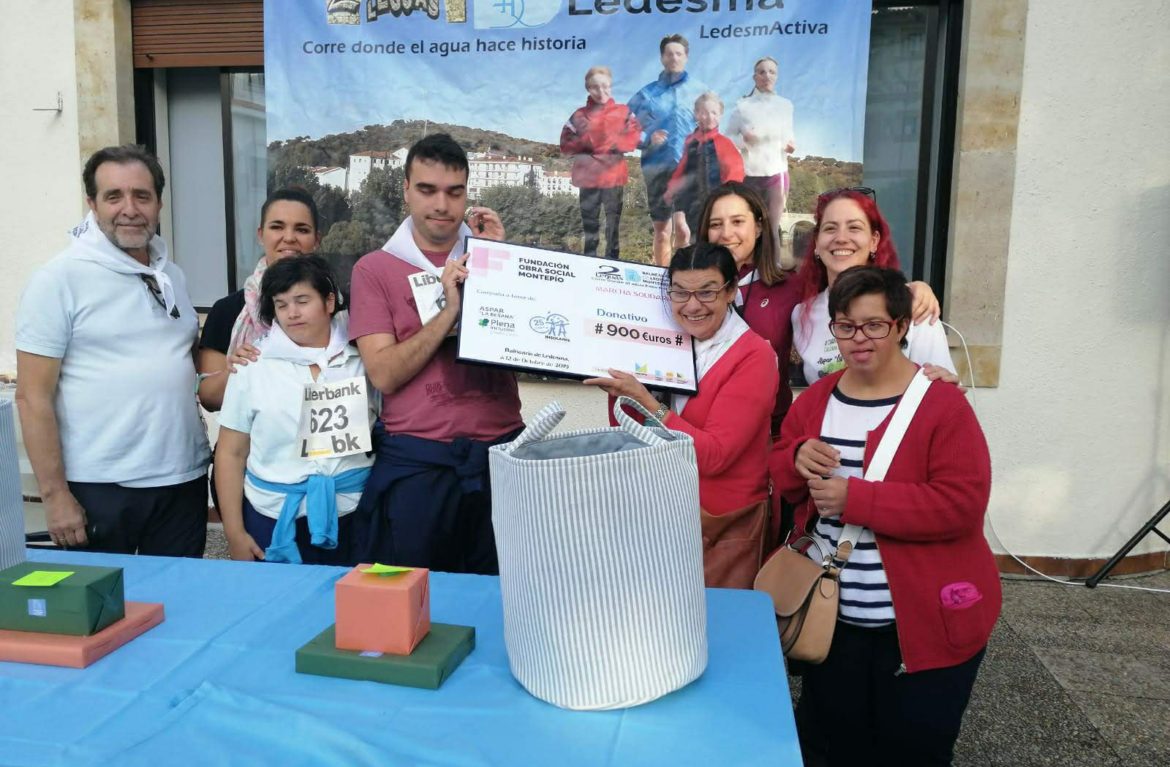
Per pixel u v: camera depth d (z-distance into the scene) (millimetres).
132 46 4297
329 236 4082
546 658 1188
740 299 2557
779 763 1048
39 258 4355
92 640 1335
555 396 4105
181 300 2566
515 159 3920
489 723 1144
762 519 2178
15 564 1595
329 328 2354
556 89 3844
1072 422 3762
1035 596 3639
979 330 3732
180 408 2473
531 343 2127
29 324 2252
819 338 2344
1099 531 3828
